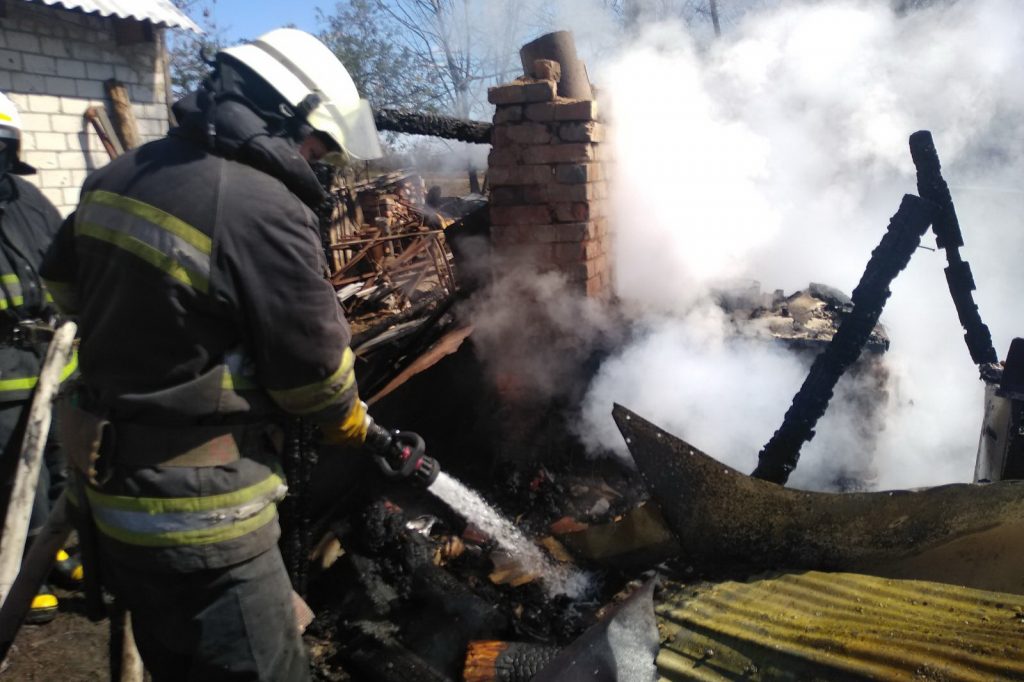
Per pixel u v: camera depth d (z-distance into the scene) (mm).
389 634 2451
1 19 6137
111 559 1626
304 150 1812
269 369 1580
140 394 1526
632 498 3238
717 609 1934
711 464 2184
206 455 1557
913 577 1926
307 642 2463
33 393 2621
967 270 2869
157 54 7633
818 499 2076
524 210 3461
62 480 2902
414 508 3109
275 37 1754
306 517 2471
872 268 2537
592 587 2611
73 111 6793
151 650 1723
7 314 2604
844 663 1586
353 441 1829
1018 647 1479
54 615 2734
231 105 1592
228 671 1629
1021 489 1876
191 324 1518
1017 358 2533
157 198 1525
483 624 2475
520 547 2842
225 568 1576
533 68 3398
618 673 1760
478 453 3633
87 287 1613
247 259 1511
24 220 2693
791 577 1999
